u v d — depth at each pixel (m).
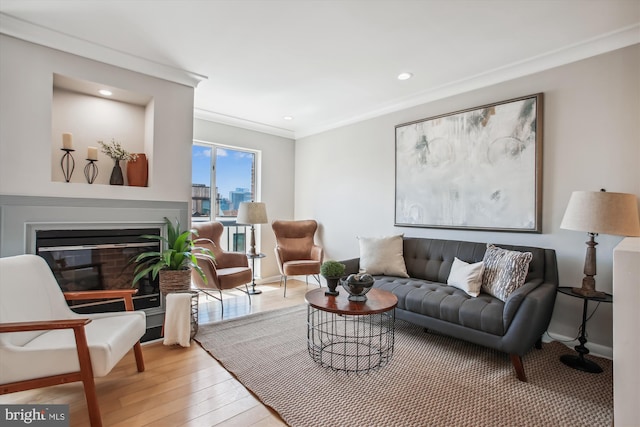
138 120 3.11
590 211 2.04
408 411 1.68
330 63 2.81
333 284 2.41
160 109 2.91
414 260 3.31
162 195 2.93
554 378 2.02
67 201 2.44
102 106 2.91
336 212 4.58
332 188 4.64
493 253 2.63
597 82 2.42
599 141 2.41
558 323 2.58
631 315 0.98
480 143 3.05
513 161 2.83
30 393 1.86
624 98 2.30
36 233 2.34
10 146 2.21
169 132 2.96
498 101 2.96
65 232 2.47
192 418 1.63
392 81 3.18
